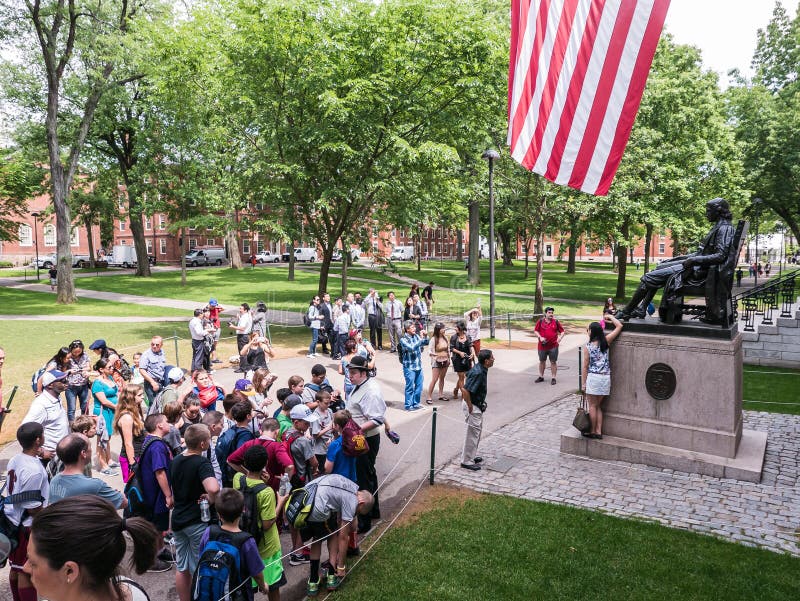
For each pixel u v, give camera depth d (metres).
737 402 8.99
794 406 12.51
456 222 41.47
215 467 6.07
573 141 9.42
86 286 41.34
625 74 8.94
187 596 5.16
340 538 5.70
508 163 25.81
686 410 8.95
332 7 19.80
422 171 21.17
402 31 19.02
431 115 20.34
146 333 21.86
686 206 32.31
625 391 9.44
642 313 9.59
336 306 17.78
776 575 5.89
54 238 71.94
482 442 10.20
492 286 21.80
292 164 19.22
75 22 29.70
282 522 6.47
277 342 21.17
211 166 36.84
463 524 7.08
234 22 20.86
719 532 6.84
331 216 22.59
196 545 5.16
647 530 6.88
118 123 43.50
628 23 8.83
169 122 37.69
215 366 16.69
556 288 41.53
